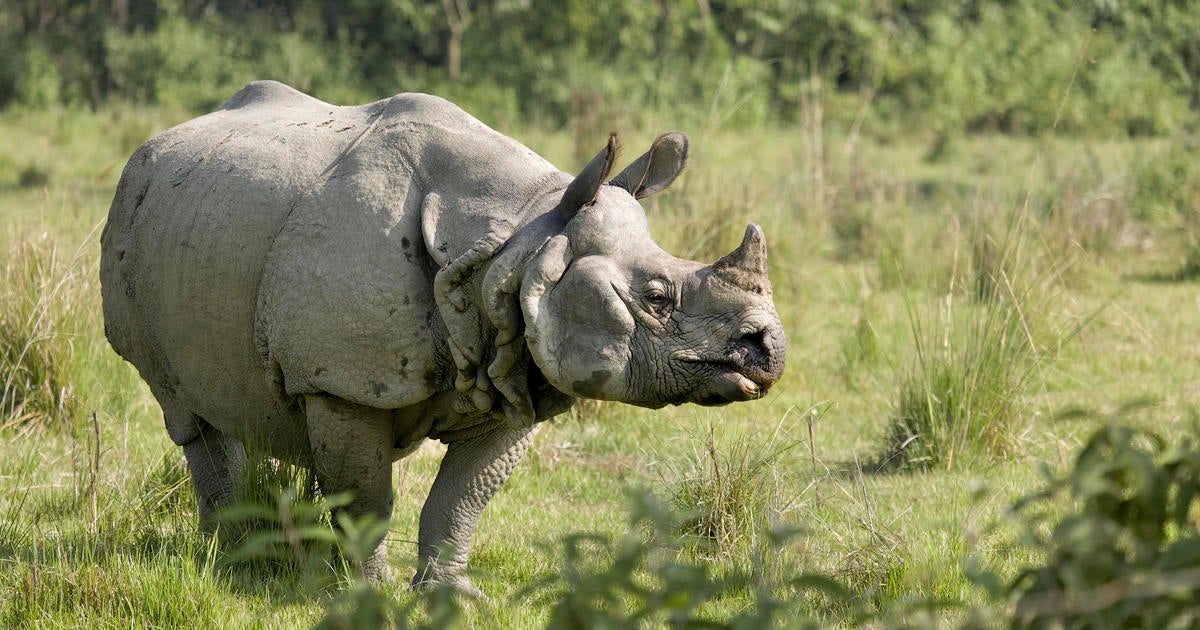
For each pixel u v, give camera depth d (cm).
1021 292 3453
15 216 4022
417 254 1828
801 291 4559
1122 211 5456
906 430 2895
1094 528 1106
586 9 11650
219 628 1791
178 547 2031
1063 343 3600
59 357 3000
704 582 1114
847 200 5869
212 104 11981
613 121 6331
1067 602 1079
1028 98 10206
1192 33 10962
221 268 1941
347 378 1827
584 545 2198
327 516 2012
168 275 2016
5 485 2467
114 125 9100
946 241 4750
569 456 2880
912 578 1870
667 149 1841
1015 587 1148
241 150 2006
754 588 1894
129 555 1959
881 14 12300
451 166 1858
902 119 10706
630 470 2764
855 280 4866
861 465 2848
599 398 1677
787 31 11756
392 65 13162
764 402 3256
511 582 2067
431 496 2005
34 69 11738
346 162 1900
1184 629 1141
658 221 4331
